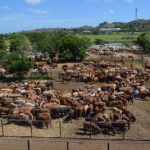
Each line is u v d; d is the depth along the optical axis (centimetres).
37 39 9931
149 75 6009
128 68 6694
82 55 8394
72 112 3591
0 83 5781
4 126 3375
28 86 4928
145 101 4472
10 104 3900
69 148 2831
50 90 4791
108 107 4038
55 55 8706
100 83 5697
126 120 3353
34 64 6638
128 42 14988
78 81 5888
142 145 2912
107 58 8844
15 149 2823
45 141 3016
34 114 3594
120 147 2858
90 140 3030
